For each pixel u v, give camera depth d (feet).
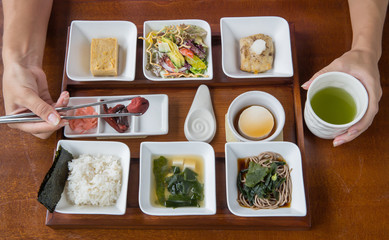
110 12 2.15
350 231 1.77
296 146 1.77
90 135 1.85
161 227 1.78
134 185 1.84
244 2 2.15
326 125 1.68
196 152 1.86
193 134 1.90
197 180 1.83
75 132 1.91
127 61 2.05
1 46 2.09
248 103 1.92
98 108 1.94
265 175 1.74
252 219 1.75
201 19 2.14
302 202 1.69
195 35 2.04
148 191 1.79
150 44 2.02
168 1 2.16
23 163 1.88
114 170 1.78
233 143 1.78
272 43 2.06
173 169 1.84
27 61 1.93
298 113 1.92
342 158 1.88
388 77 1.99
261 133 1.85
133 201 1.81
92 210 1.71
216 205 1.79
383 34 2.08
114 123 1.87
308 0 2.14
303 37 2.09
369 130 1.92
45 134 1.87
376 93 1.78
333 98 1.83
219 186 1.83
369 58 1.86
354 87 1.76
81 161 1.81
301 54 2.06
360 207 1.80
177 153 1.86
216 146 1.91
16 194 1.83
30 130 1.80
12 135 1.93
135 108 1.73
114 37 2.10
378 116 1.94
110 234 1.79
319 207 1.81
